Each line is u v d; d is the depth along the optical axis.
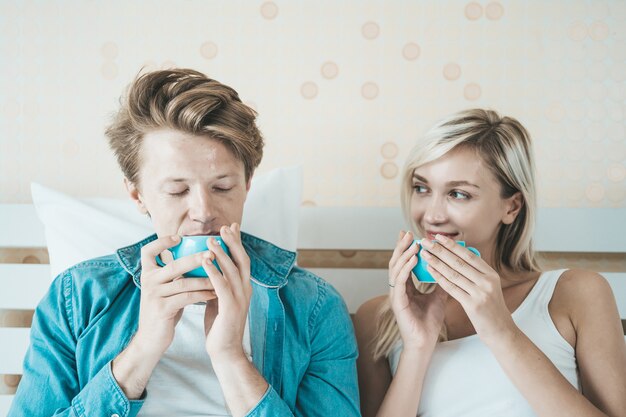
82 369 1.12
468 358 1.22
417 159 1.26
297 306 1.21
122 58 1.61
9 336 1.44
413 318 1.18
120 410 1.00
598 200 1.62
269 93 1.62
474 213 1.23
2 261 1.58
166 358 1.13
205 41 1.62
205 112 1.03
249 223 1.40
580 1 1.62
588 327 1.21
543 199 1.62
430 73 1.62
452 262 1.08
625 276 1.49
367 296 1.54
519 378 1.09
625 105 1.62
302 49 1.62
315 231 1.54
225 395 1.02
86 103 1.60
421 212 1.29
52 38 1.60
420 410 1.23
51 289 1.19
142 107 1.06
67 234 1.34
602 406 1.14
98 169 1.60
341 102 1.62
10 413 1.08
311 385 1.17
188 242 0.96
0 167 1.59
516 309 1.26
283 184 1.44
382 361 1.33
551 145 1.62
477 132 1.22
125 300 1.17
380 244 1.54
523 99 1.62
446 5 1.62
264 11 1.62
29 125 1.59
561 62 1.62
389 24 1.62
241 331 1.00
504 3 1.62
